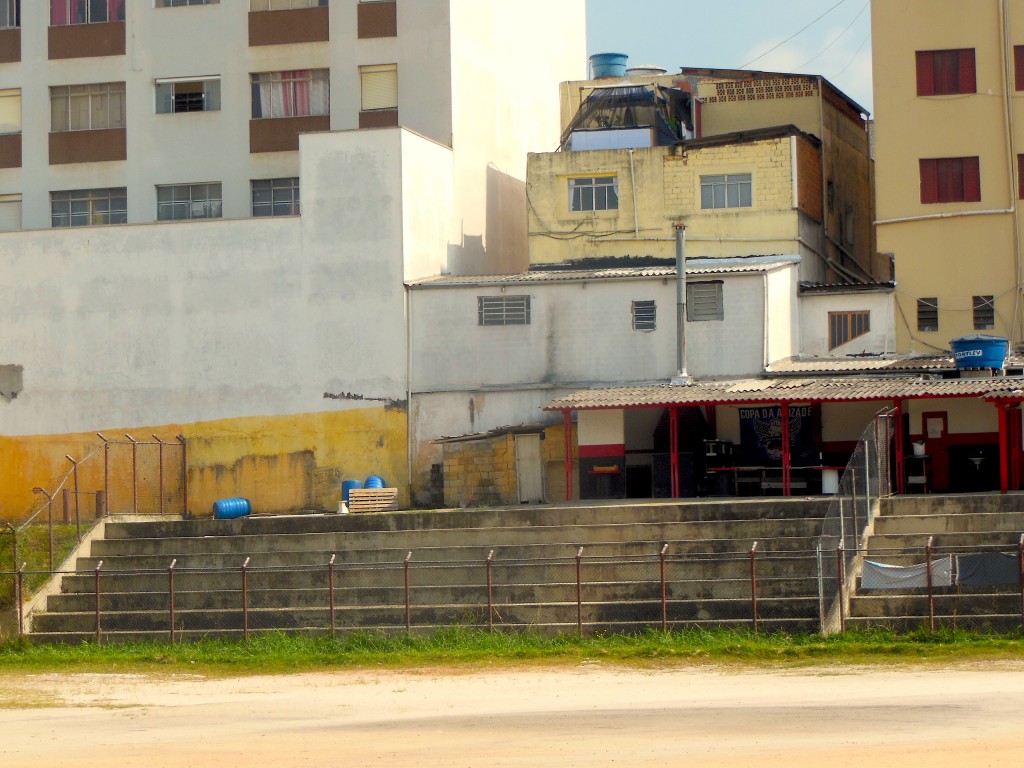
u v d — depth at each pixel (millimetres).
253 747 24766
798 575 34062
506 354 48281
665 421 45156
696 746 23156
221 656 33906
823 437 44594
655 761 22156
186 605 36938
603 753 22953
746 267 47375
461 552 37375
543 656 32156
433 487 48375
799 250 52031
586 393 44438
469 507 46250
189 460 49750
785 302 48906
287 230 49844
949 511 37000
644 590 34344
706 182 52875
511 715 26703
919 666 29297
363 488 47062
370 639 34094
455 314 48719
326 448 49094
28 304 50969
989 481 43188
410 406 48656
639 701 27453
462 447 46875
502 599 35094
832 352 50062
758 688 28125
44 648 35688
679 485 43781
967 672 28484
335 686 30562
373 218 49344
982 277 50031
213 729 26750
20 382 50812
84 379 50469
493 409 48094
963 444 43438
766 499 39062
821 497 39469
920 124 50906
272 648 34250
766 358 46688
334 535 39281
